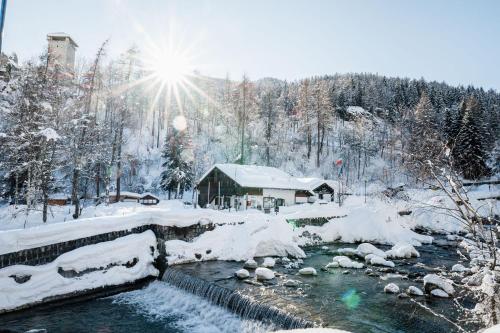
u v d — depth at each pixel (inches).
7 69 1056.2
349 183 2691.9
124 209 1147.9
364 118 3538.4
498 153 1117.7
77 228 616.7
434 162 197.9
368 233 1085.8
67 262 582.6
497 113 2123.5
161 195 2468.0
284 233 884.6
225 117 3425.2
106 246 642.8
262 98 3378.4
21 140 918.4
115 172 1668.3
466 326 391.2
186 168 2180.1
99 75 1181.1
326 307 454.6
